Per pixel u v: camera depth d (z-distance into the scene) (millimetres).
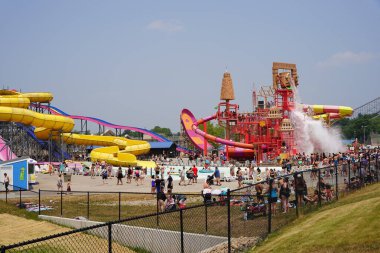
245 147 93812
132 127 134750
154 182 43719
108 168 65875
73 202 36125
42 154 102188
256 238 19625
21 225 27391
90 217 29109
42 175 68812
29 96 108500
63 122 92688
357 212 18719
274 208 21172
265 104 93688
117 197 38906
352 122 173375
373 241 14773
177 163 88438
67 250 20297
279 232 19812
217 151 127062
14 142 95625
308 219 20891
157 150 135375
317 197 24547
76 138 109500
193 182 53906
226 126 99562
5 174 44531
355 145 87375
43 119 88938
